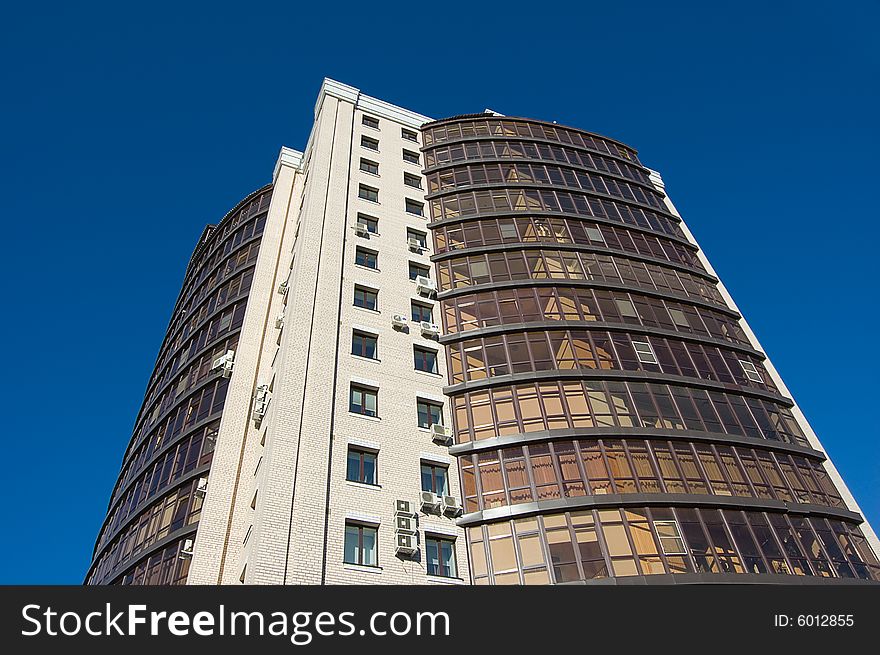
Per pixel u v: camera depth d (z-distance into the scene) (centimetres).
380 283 3075
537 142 4281
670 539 2217
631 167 4406
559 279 3198
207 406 3170
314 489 2192
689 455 2533
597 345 2897
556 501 2297
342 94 4247
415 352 2858
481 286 3144
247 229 4266
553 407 2619
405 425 2542
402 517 2222
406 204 3672
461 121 4409
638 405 2672
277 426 2314
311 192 3400
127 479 3488
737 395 2908
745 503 2380
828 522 2494
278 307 3569
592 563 2138
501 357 2841
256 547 2003
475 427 2597
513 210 3675
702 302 3394
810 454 2761
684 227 4059
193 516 2678
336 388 2544
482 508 2344
